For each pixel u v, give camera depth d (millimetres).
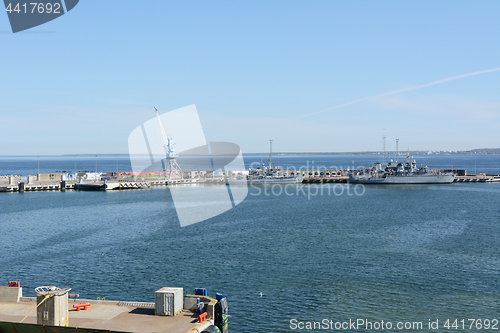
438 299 48281
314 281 54500
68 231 91500
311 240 80875
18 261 64688
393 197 170875
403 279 55219
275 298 48500
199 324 27562
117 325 27562
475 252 70062
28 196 171125
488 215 116625
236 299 48219
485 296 49062
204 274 57750
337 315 43781
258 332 39875
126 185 197125
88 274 57750
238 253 69875
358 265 61969
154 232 90375
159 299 29422
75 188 199625
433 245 75750
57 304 26875
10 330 27234
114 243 78500
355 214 120750
